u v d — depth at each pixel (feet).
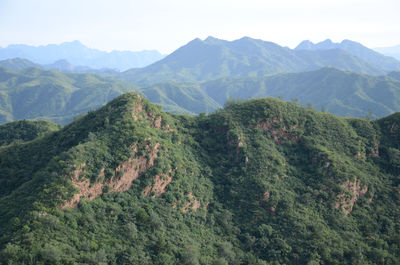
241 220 280.92
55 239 183.11
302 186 305.73
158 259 208.23
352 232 270.87
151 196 261.03
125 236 216.13
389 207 304.09
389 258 250.16
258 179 300.81
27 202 204.13
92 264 177.27
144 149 270.05
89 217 210.18
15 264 159.74
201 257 224.94
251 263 237.86
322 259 243.19
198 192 289.12
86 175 224.74
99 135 270.26
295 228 263.49
